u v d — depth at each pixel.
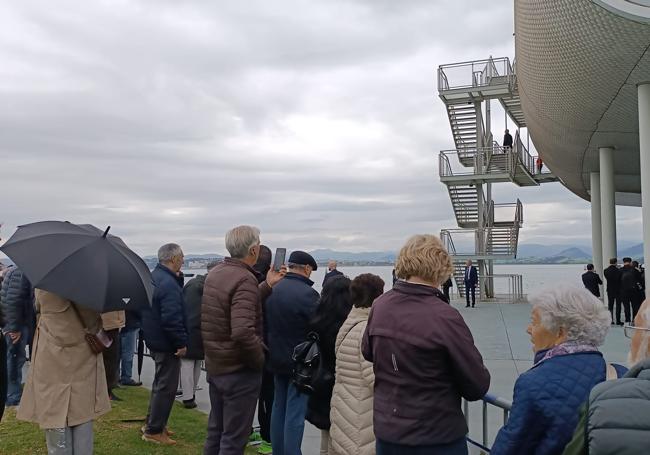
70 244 3.61
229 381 3.97
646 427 1.57
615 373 2.46
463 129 24.80
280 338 4.34
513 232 22.36
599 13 9.65
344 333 3.61
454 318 2.61
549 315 2.32
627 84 11.85
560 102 14.33
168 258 5.16
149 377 8.09
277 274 4.59
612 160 17.61
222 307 3.96
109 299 3.52
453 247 22.86
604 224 17.55
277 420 4.45
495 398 3.47
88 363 3.69
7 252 3.53
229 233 4.11
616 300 13.91
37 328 3.71
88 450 3.69
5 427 5.41
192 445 5.05
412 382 2.60
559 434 2.12
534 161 25.94
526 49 13.30
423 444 2.57
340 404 3.51
